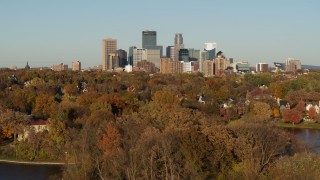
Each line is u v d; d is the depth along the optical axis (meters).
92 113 154.50
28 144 134.75
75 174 99.00
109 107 171.38
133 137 114.00
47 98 192.38
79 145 112.50
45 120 164.25
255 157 100.00
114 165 96.25
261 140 107.69
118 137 112.94
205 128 108.31
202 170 97.88
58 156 131.88
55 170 122.19
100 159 103.81
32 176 116.38
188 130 104.00
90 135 119.81
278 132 117.25
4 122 148.50
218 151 99.50
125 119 134.25
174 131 106.06
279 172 88.69
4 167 125.69
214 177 96.69
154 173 88.88
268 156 104.75
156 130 110.81
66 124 141.62
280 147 108.50
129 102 198.88
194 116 140.25
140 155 94.31
